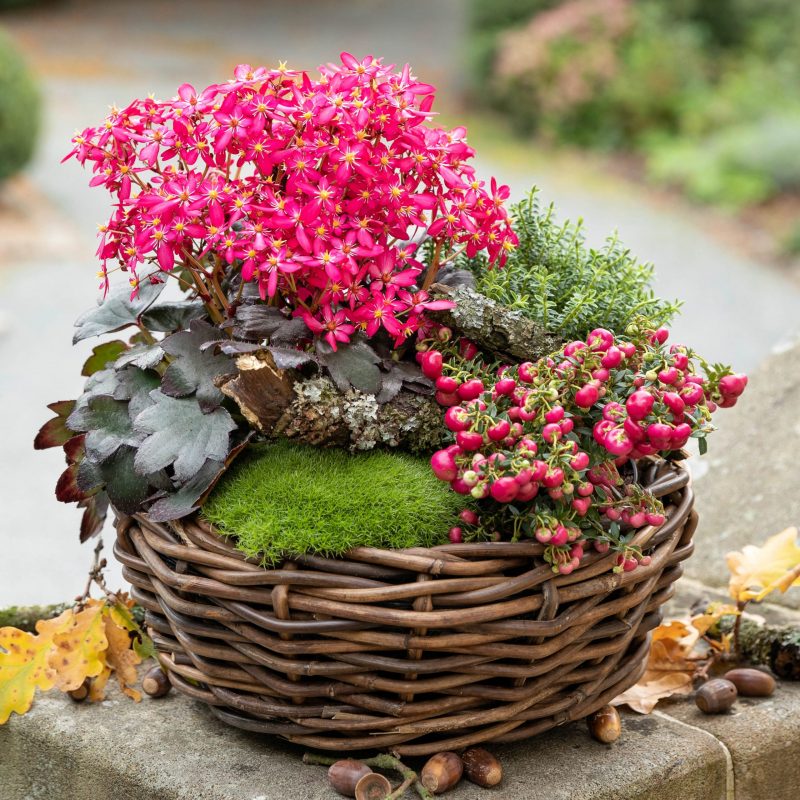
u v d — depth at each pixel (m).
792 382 1.65
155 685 1.08
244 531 0.89
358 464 0.95
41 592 2.53
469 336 0.96
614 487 0.94
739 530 1.51
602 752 0.99
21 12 11.62
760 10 9.16
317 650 0.88
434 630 0.89
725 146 7.39
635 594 0.95
